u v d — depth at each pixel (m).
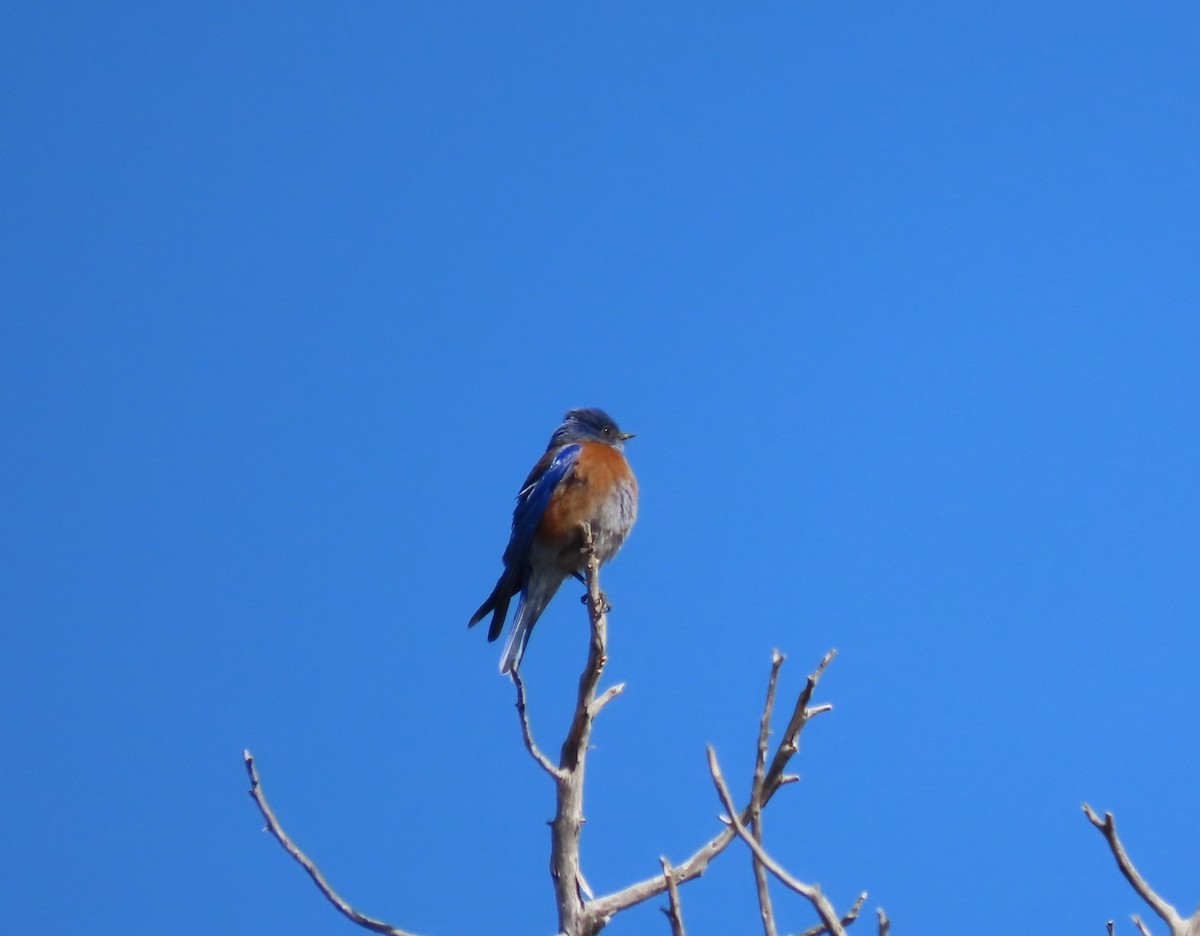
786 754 10.66
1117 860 9.02
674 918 9.23
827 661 10.69
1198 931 8.74
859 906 9.30
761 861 8.73
